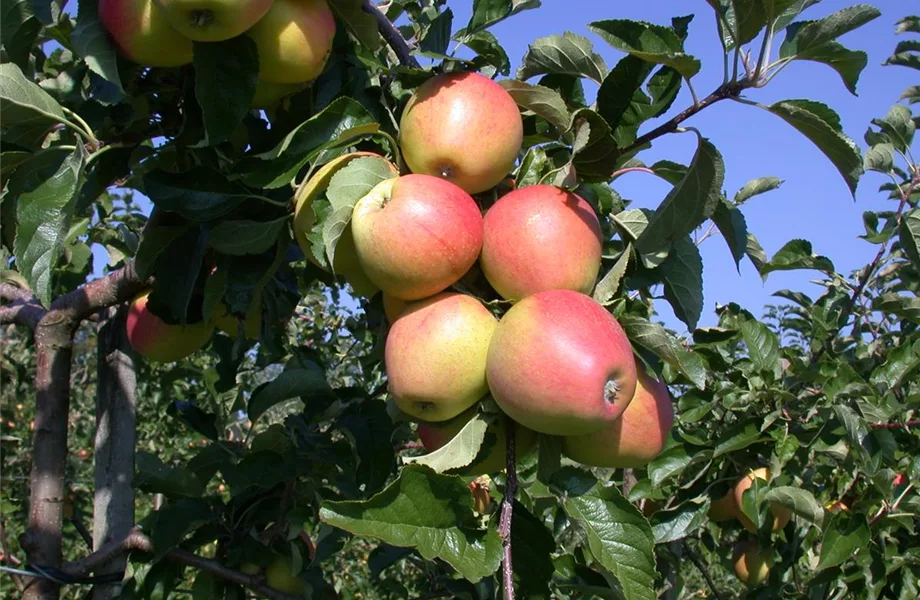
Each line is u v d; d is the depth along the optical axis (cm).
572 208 52
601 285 54
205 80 55
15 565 76
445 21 68
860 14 51
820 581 95
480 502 94
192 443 236
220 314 77
